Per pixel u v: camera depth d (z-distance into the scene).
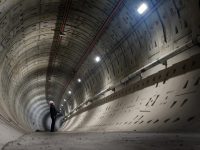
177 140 5.29
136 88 13.81
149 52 12.49
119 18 13.61
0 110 8.63
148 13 11.41
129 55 14.95
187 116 7.38
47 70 27.53
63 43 20.06
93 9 14.19
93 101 24.89
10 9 9.91
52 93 42.50
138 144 5.14
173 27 10.28
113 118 15.01
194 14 8.77
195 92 8.02
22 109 27.39
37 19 14.17
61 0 13.41
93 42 18.12
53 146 5.31
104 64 19.44
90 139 7.30
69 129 29.42
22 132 10.65
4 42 11.32
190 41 8.78
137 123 10.33
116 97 17.41
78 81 28.73
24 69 20.73
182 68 9.49
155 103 10.34
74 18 15.68
